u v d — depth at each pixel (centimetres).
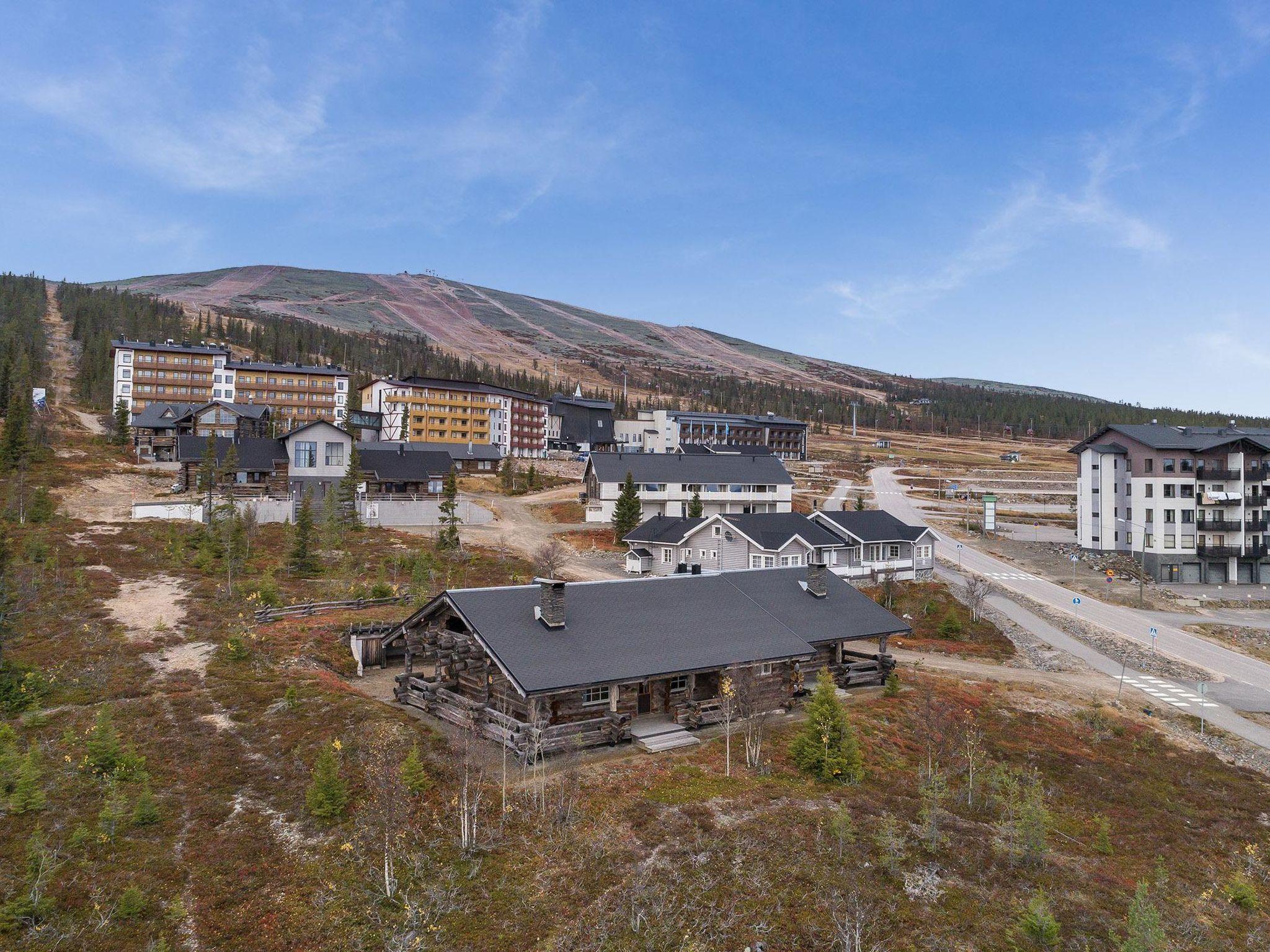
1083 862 2631
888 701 3969
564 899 1973
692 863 2180
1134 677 5553
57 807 2259
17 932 1722
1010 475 17962
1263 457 9106
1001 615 6881
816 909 2031
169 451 11269
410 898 1936
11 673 3194
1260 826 3241
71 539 6550
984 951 1962
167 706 3117
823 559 7538
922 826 2612
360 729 2916
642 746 3048
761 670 3572
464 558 7331
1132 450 9381
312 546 6938
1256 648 6406
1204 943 2192
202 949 1728
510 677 2800
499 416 16288
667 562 7988
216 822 2247
